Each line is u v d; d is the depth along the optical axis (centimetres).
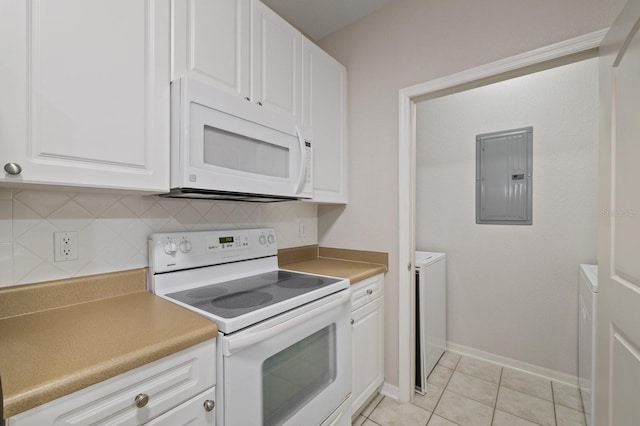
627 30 94
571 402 186
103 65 93
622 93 99
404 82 185
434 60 173
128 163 98
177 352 82
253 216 180
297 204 212
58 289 107
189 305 110
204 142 111
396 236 190
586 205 204
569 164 209
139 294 126
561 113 212
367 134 202
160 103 106
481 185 244
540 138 219
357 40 206
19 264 101
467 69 160
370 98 201
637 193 90
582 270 181
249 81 138
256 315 101
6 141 75
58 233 109
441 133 263
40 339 81
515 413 176
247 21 137
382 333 192
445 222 261
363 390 171
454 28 165
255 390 99
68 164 86
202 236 142
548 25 137
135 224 129
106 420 69
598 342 117
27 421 58
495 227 238
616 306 102
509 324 231
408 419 171
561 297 211
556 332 213
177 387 83
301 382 120
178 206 144
